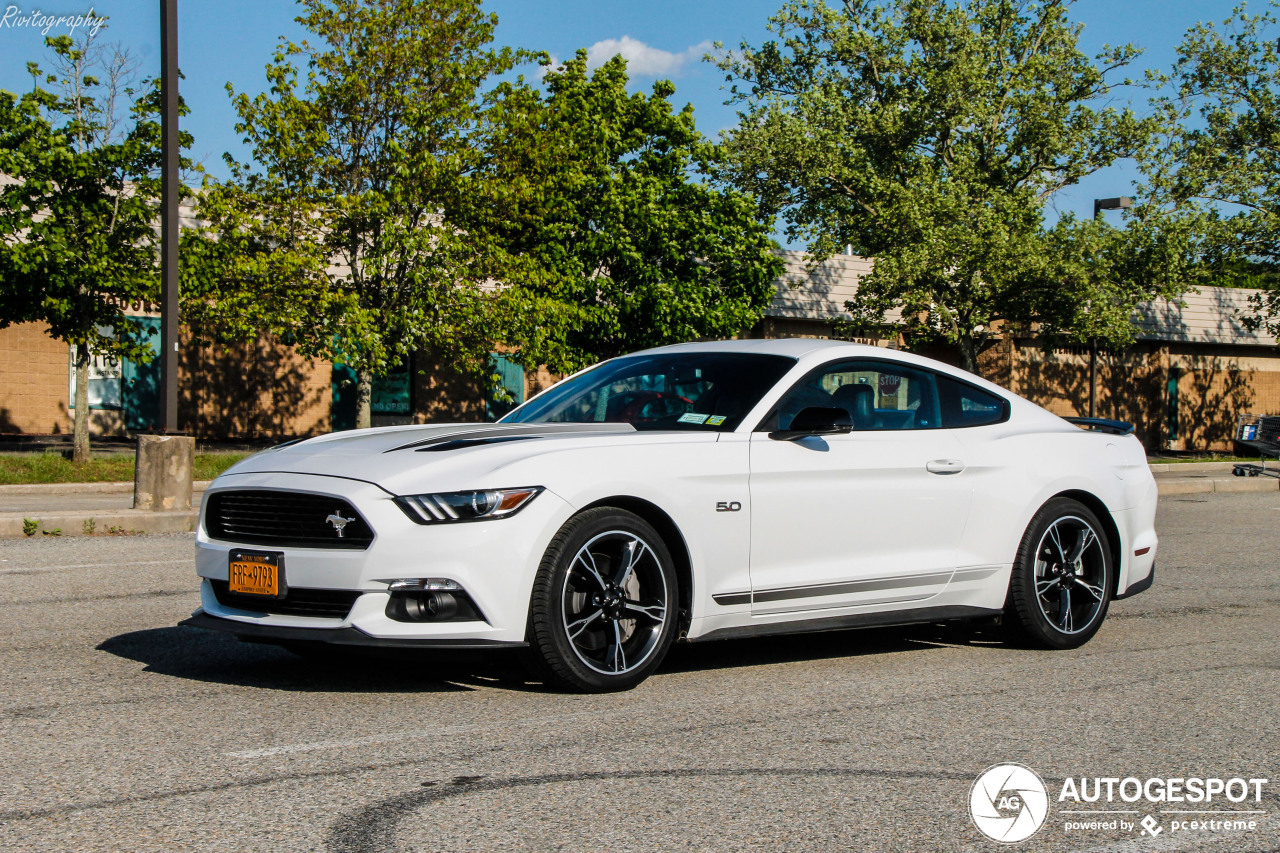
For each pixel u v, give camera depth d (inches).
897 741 160.9
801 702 183.2
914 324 1023.6
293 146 721.6
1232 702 188.1
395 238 718.5
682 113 887.7
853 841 121.6
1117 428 259.9
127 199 704.4
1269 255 1139.9
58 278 679.7
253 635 178.9
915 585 217.0
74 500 556.1
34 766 143.9
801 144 1059.3
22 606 263.0
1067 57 1173.7
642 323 864.9
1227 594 311.3
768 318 1157.7
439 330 740.7
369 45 727.1
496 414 1120.2
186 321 759.1
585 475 182.1
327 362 1067.9
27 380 952.3
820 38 1234.0
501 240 780.6
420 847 117.3
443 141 744.3
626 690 187.9
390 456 182.9
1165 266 1019.9
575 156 837.8
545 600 177.0
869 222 1061.8
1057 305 1002.7
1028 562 229.8
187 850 115.9
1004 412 242.2
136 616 251.0
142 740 155.7
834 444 211.2
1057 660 222.5
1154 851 122.0
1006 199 978.1
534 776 141.6
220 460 734.5
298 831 121.5
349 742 155.5
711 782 140.6
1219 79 1262.3
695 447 195.6
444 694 182.9
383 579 169.9
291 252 713.0
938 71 1123.3
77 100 701.3
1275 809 135.4
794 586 202.4
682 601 194.1
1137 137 1090.7
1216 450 1443.2
